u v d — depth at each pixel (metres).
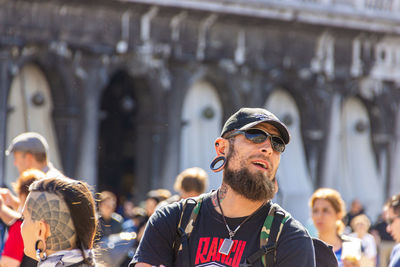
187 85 41.38
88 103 37.69
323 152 47.47
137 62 39.56
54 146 36.94
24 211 6.36
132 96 45.69
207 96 43.03
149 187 40.81
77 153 37.44
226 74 42.91
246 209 6.32
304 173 46.75
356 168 49.84
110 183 46.50
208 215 6.43
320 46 47.12
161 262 6.46
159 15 39.94
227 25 42.81
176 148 41.09
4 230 13.38
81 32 37.22
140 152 41.16
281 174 45.53
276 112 46.09
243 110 6.42
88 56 37.66
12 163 34.62
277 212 6.33
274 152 6.33
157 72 40.41
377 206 50.44
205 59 41.91
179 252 6.41
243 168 6.25
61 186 6.32
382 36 49.47
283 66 45.31
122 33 38.81
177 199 18.17
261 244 6.21
